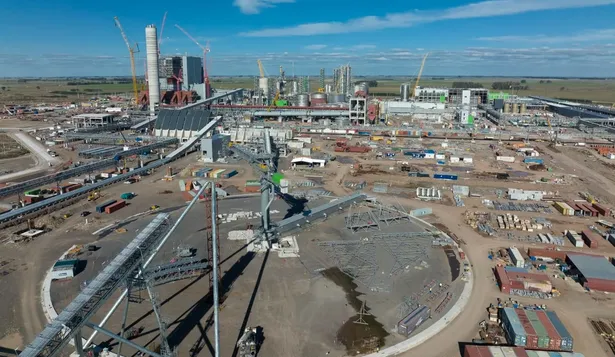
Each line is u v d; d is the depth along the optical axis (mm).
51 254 94375
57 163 185500
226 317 71000
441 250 98125
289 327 68500
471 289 80562
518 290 79125
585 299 77500
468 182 156625
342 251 97188
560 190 147125
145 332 66500
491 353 59281
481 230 109875
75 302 48469
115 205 124188
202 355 61625
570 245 101500
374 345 63906
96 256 93125
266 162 107875
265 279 84062
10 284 81312
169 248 97375
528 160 188875
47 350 43188
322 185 151750
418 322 68625
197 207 127562
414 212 120500
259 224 113062
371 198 131875
